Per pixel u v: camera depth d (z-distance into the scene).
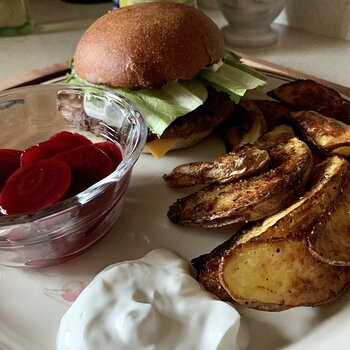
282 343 0.18
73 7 0.48
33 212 0.19
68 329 0.18
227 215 0.20
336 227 0.18
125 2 0.35
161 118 0.25
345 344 0.17
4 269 0.21
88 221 0.21
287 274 0.18
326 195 0.19
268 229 0.18
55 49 0.41
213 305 0.18
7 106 0.26
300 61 0.37
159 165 0.26
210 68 0.27
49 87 0.26
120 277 0.18
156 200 0.24
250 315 0.19
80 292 0.20
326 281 0.18
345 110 0.26
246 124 0.26
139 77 0.26
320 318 0.18
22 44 0.42
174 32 0.26
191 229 0.22
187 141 0.27
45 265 0.21
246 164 0.21
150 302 0.18
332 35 0.40
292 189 0.20
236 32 0.40
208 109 0.27
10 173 0.23
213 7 0.46
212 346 0.17
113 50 0.26
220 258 0.19
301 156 0.21
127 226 0.23
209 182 0.22
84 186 0.21
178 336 0.17
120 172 0.21
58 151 0.23
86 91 0.26
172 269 0.19
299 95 0.27
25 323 0.19
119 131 0.25
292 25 0.42
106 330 0.17
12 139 0.26
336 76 0.35
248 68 0.29
